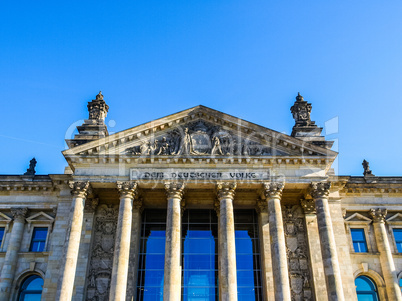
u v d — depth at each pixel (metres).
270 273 54.22
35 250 60.03
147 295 55.88
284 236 56.94
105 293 53.59
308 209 57.91
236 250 58.78
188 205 60.38
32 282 58.50
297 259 55.94
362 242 60.16
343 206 61.44
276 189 53.44
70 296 48.19
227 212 52.50
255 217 61.06
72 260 49.69
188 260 57.81
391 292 55.78
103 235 57.16
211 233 59.84
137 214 57.66
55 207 61.41
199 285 56.16
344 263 55.09
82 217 52.81
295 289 54.16
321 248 51.28
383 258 57.94
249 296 55.81
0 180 62.88
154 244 59.22
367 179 62.44
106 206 59.09
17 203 62.12
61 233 57.84
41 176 63.81
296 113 64.69
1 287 56.19
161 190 57.00
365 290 57.41
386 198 62.19
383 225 60.31
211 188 55.81
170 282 48.69
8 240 60.41
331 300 47.97
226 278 48.72
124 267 49.62
